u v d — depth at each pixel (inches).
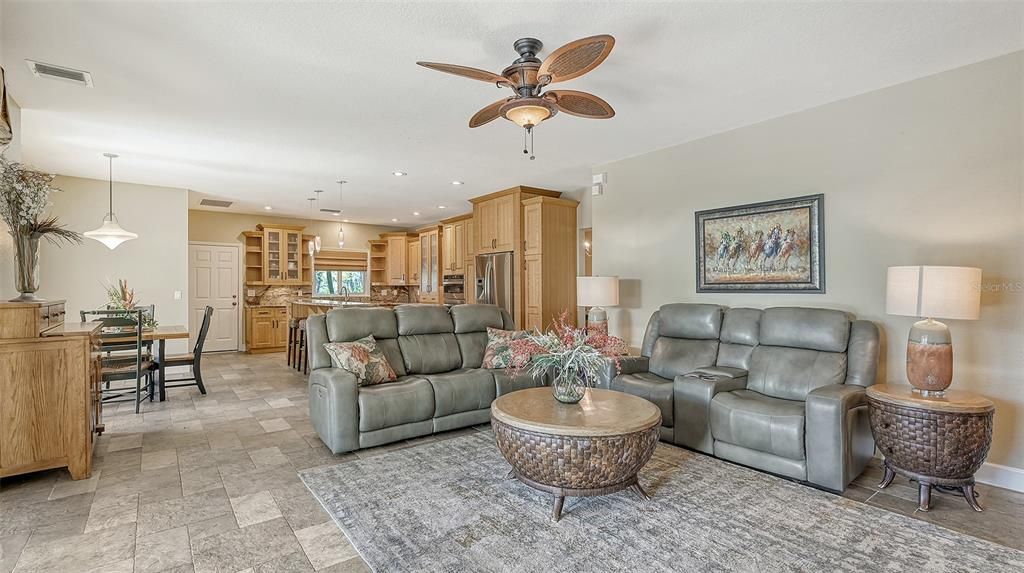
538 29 96.7
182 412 173.3
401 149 180.9
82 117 143.3
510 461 101.5
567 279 255.9
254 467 121.0
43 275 211.0
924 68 117.0
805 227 143.3
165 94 127.0
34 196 114.1
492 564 78.6
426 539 86.3
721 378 132.7
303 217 362.3
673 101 136.6
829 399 106.4
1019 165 108.7
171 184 237.1
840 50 107.1
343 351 142.7
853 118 134.0
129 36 97.6
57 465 110.2
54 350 109.7
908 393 106.1
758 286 154.4
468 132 161.3
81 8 87.2
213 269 331.0
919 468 100.0
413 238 390.3
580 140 172.6
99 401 146.1
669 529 90.0
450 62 110.9
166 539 86.0
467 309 184.1
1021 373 108.7
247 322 329.4
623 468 95.4
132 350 192.4
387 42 101.3
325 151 182.2
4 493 104.5
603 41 78.6
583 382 113.0
